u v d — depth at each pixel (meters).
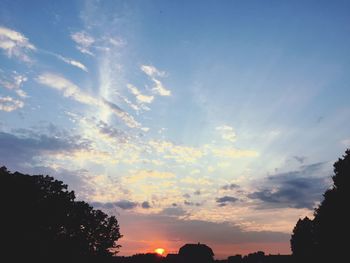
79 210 70.12
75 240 68.69
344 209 50.84
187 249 140.12
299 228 80.50
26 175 60.84
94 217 74.75
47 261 61.44
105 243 76.12
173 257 138.25
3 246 54.34
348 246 49.72
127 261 130.25
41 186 63.78
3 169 58.34
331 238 51.84
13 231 55.47
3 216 54.78
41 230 60.94
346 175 51.44
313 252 60.88
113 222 77.12
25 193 57.81
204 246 141.00
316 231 57.34
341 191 51.66
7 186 55.88
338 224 51.06
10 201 55.66
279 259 150.38
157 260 135.00
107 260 76.75
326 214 53.03
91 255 73.62
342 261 49.94
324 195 54.84
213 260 139.12
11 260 55.12
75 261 68.62
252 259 161.25
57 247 63.88
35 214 59.31
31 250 57.88
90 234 74.94
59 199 64.62
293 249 81.56
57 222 64.62
